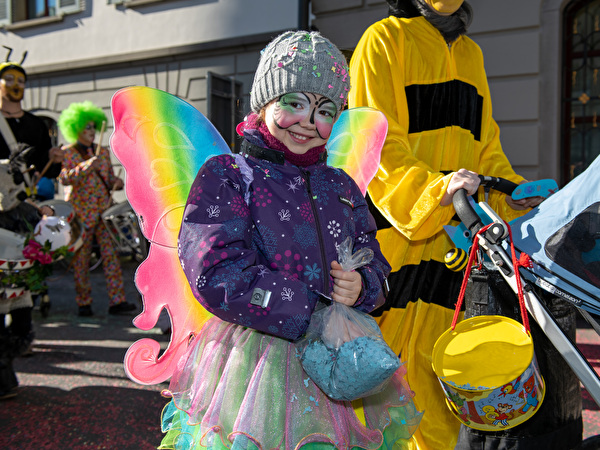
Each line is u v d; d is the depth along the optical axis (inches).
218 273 55.0
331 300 58.0
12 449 108.5
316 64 59.1
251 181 60.3
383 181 86.9
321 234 61.9
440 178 80.0
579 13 256.1
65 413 126.3
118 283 232.5
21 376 152.7
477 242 68.0
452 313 92.7
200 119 67.5
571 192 63.1
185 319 69.2
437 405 90.4
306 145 62.4
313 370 55.7
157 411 127.9
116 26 427.8
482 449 69.2
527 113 256.2
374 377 53.2
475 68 98.6
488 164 98.7
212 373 59.7
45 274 131.2
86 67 443.5
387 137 88.9
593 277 59.1
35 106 473.4
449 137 93.4
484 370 60.2
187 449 60.8
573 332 72.6
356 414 61.7
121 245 267.0
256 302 54.2
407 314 91.7
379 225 90.1
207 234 56.1
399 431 65.5
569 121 261.0
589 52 255.8
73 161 227.0
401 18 95.7
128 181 64.4
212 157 62.2
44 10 466.3
